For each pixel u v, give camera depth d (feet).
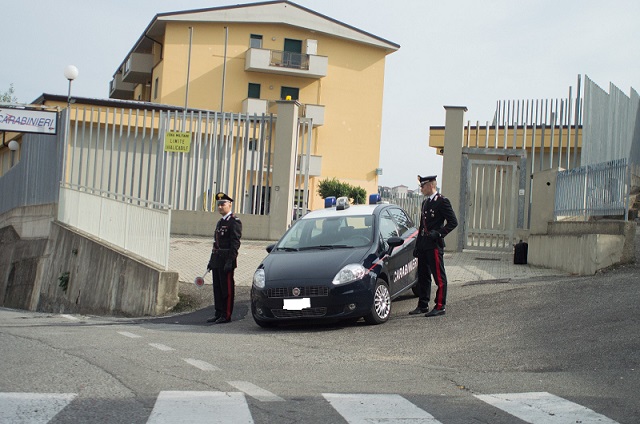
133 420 17.11
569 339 29.50
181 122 75.72
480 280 49.57
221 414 17.88
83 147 74.23
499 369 25.38
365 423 17.37
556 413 18.56
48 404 18.35
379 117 197.88
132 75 195.62
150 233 52.21
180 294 50.70
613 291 38.40
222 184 75.87
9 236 86.28
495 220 67.15
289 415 18.06
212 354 28.43
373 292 37.11
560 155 62.95
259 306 37.40
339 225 41.39
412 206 96.63
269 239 74.79
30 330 36.17
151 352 28.37
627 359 25.39
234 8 183.11
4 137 124.57
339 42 193.36
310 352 29.63
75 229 66.28
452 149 68.18
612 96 66.13
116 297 53.47
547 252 54.95
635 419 17.95
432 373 24.70
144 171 75.82
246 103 181.06
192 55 182.19
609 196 50.39
